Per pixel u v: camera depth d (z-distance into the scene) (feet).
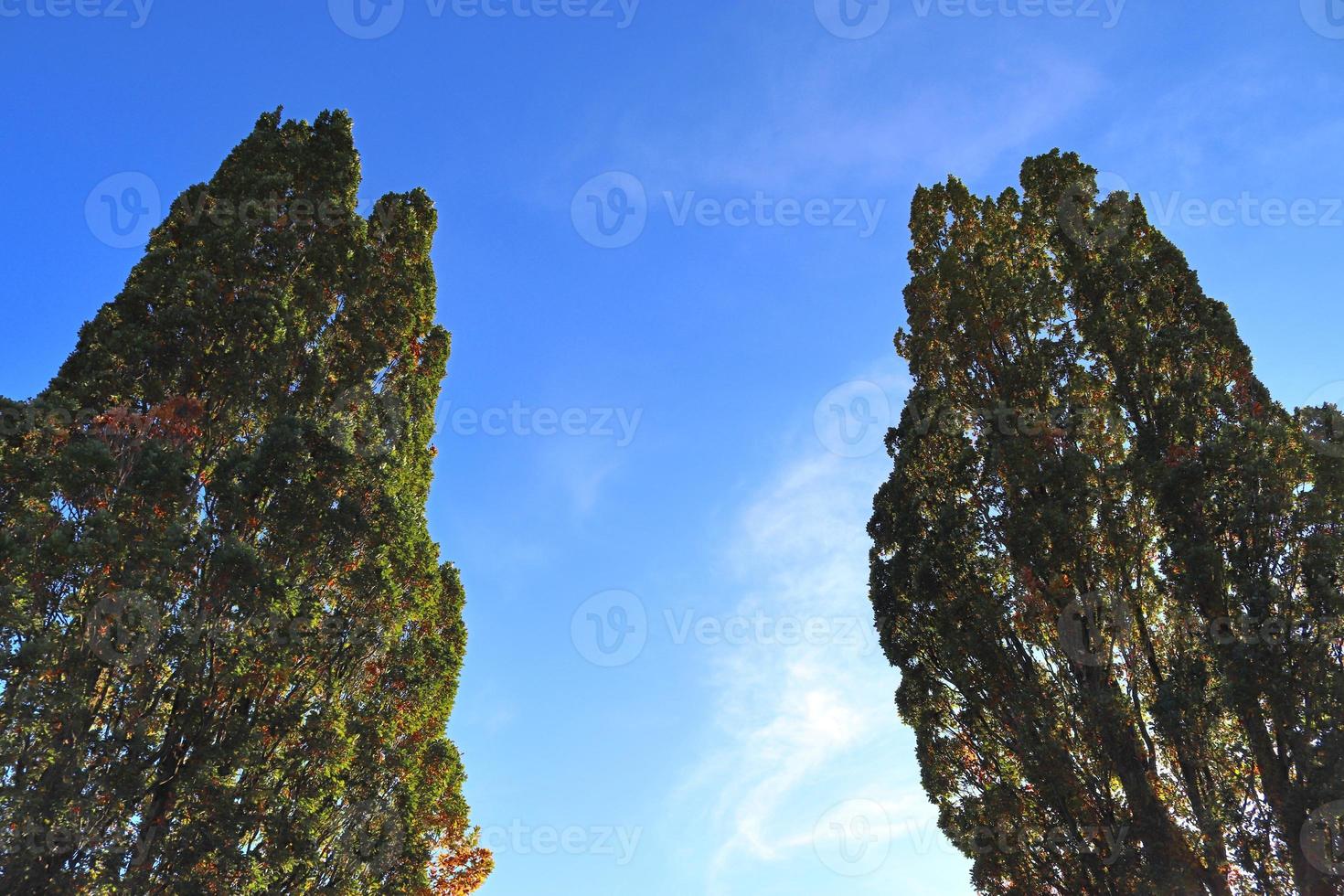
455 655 61.82
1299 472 54.19
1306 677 49.32
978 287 70.18
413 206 76.59
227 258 57.06
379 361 64.18
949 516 61.62
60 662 41.14
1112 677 56.95
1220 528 54.65
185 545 45.14
